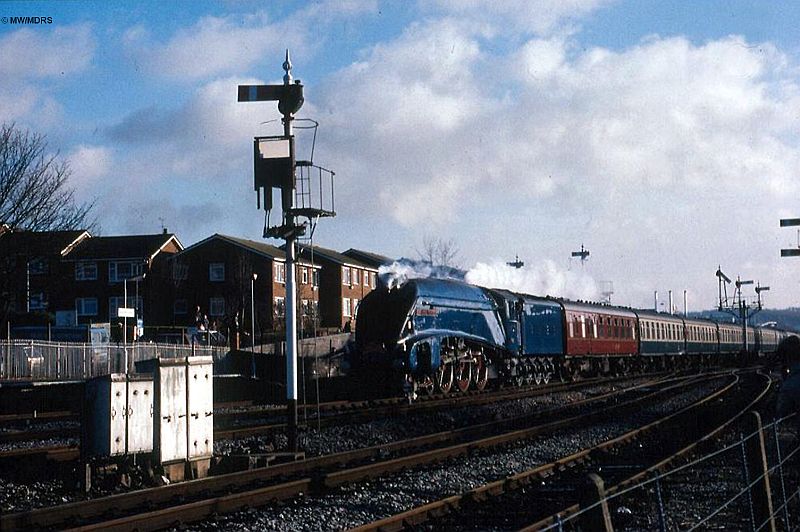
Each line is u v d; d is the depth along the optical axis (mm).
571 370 39812
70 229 39906
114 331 42594
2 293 38531
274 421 20422
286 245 14367
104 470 11789
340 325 66688
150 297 61062
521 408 25641
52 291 43438
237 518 9695
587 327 40000
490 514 10141
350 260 71188
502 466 13930
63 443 16281
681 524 9891
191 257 62312
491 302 32469
